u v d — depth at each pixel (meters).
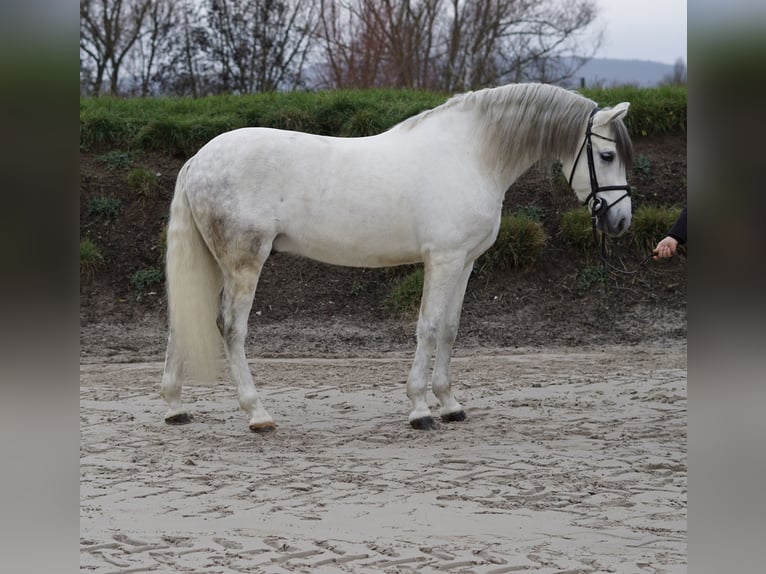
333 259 9.62
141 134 20.03
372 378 12.91
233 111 21.14
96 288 17.56
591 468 8.03
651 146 20.62
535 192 19.36
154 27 29.86
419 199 9.38
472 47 30.05
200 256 9.38
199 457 8.46
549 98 9.59
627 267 17.98
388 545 6.06
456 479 7.70
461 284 9.98
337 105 20.55
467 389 11.94
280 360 14.66
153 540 6.17
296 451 8.70
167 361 9.88
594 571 5.57
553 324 16.73
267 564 5.72
